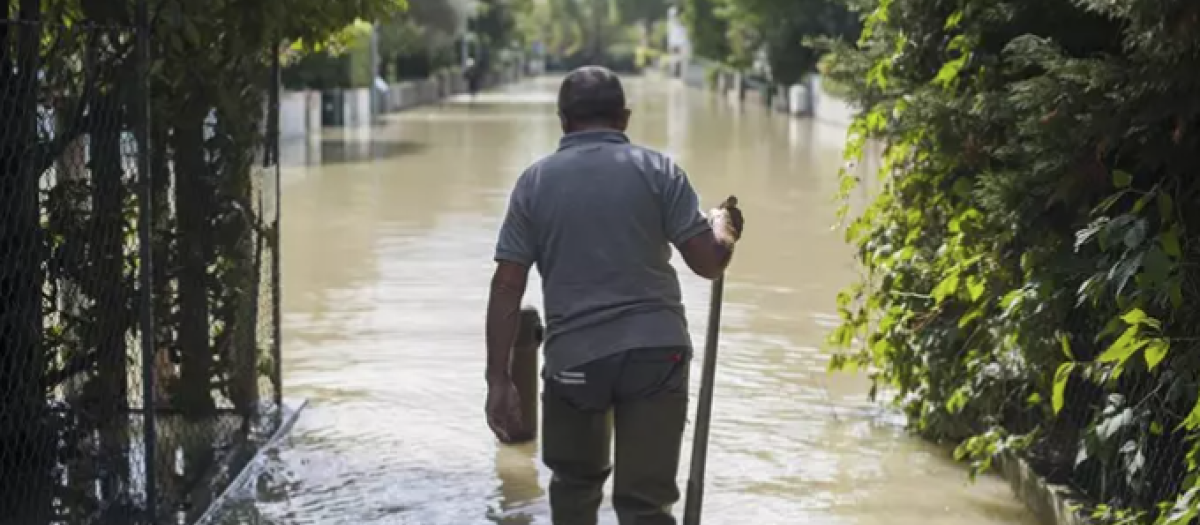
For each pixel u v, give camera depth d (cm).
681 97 13350
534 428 1536
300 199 3884
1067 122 1119
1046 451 1373
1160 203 1030
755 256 2902
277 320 1617
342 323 2162
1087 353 1295
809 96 9194
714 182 4547
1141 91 1040
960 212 1412
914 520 1298
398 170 4819
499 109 9819
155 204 1273
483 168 4909
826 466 1452
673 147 6209
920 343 1460
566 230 960
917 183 1494
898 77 1484
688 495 1027
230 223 1411
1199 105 1020
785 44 9650
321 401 1703
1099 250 1176
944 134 1374
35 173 1080
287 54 1791
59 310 1134
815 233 3259
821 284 2561
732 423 1608
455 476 1419
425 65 10838
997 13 1314
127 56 1145
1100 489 1234
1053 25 1294
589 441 978
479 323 2164
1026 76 1346
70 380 1141
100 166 1148
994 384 1348
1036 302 1184
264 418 1578
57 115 1111
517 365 1524
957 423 1466
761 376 1838
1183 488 1012
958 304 1460
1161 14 973
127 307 1222
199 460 1376
